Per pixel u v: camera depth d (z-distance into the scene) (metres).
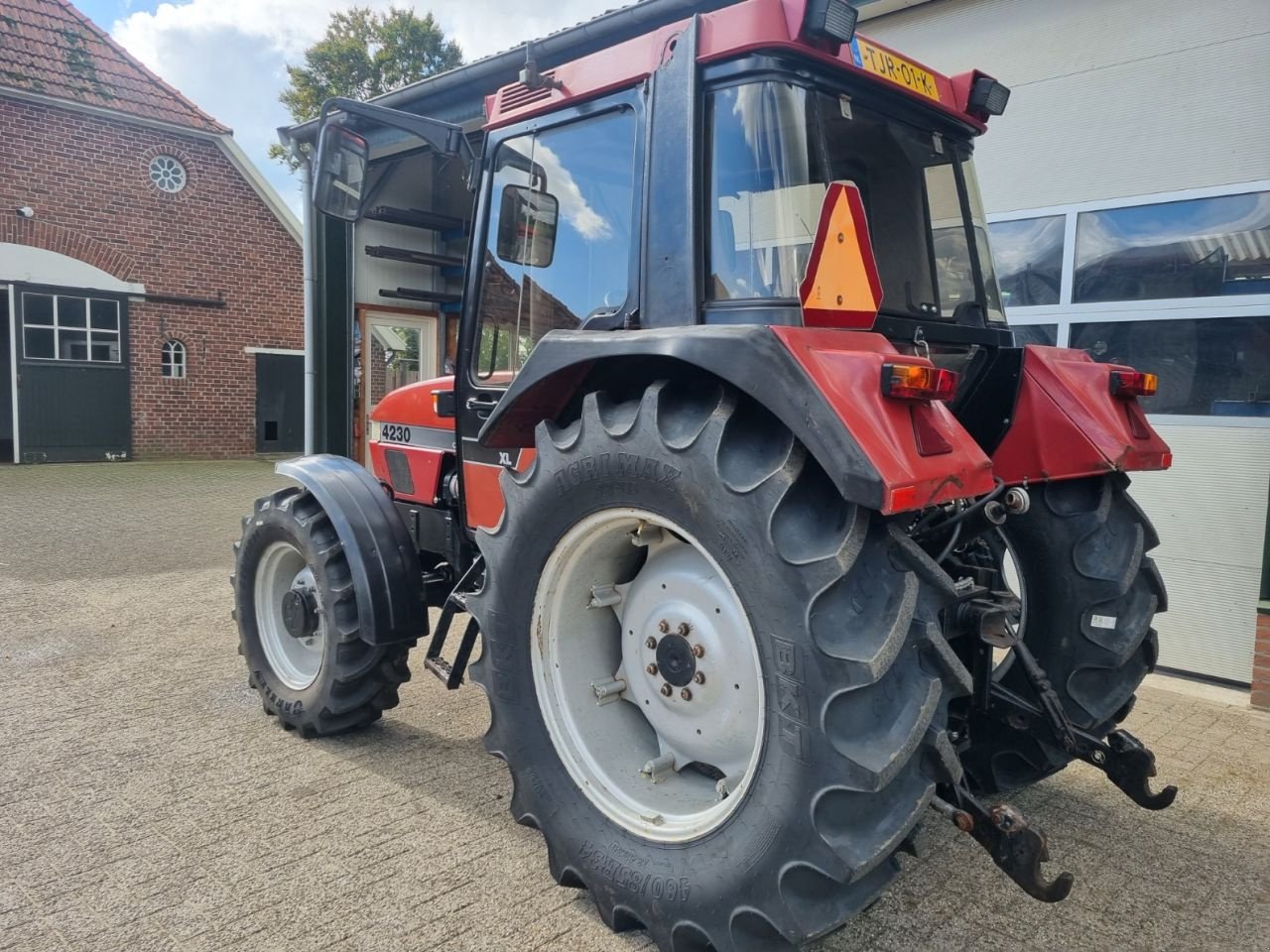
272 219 14.29
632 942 2.20
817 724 1.74
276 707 3.47
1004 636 2.25
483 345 2.95
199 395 13.87
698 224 2.15
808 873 1.79
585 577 2.34
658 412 2.00
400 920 2.26
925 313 2.50
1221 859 2.66
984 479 1.93
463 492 3.11
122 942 2.16
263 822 2.75
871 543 1.82
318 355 8.46
